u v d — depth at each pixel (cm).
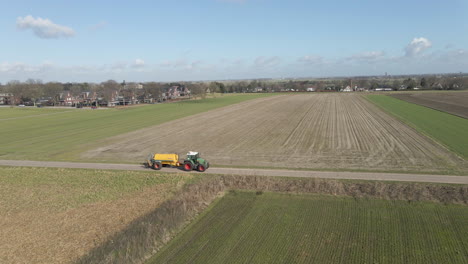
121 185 3038
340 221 2225
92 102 14062
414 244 1897
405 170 3164
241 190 2895
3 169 3669
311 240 1978
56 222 2294
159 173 3359
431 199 2503
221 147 4578
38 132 6400
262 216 2348
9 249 1936
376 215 2295
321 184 2827
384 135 5034
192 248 1934
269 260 1773
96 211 2467
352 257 1781
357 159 3662
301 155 3944
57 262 1786
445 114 7281
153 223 2209
